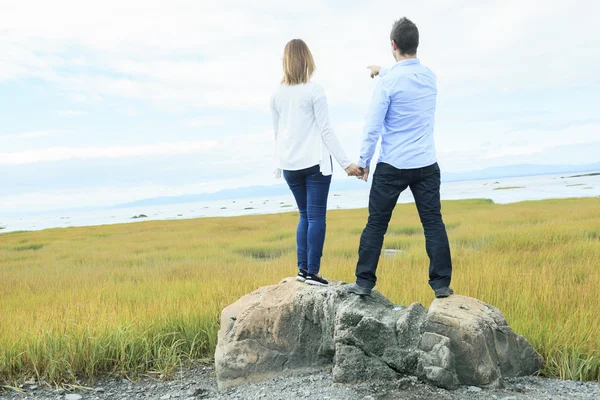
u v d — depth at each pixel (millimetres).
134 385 4906
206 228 31859
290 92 4430
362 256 4246
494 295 6578
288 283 4809
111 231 36312
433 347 3822
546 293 6262
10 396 4668
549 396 3598
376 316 4117
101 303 7465
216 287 8211
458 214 28953
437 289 4246
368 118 4043
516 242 14516
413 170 4027
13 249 25609
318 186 4480
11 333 5836
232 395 4172
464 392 3662
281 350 4527
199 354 5793
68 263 16562
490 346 3932
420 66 4102
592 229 16375
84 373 5262
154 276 12031
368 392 3699
